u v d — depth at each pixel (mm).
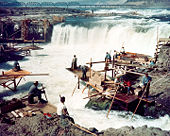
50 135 8633
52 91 20453
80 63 31422
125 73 20219
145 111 14578
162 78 19438
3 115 10797
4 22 52906
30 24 54062
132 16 91438
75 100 17891
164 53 22891
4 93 19672
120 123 13398
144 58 22359
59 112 9562
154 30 38938
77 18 83812
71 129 9133
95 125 13078
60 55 37719
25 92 20125
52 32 52656
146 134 9422
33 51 40656
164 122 13562
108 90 16609
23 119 10359
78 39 50062
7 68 27906
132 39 41281
